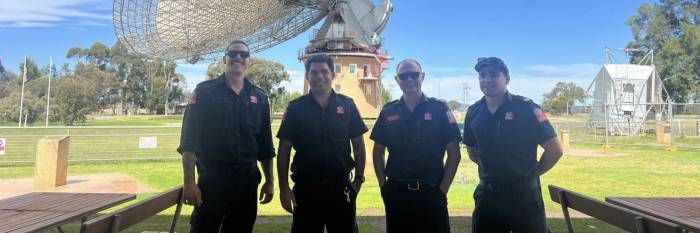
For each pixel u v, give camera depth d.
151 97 76.56
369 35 43.66
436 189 3.46
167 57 31.69
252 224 3.58
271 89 73.31
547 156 3.37
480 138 3.47
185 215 5.96
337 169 3.51
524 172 3.33
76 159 13.47
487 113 3.48
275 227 5.39
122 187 8.73
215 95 3.41
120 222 2.63
